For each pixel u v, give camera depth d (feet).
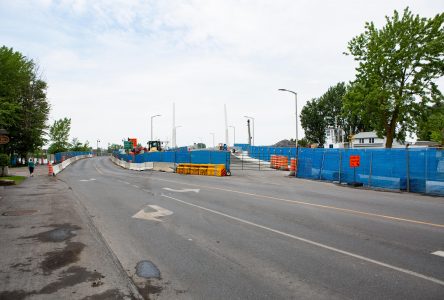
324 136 305.53
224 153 123.24
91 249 23.35
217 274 19.39
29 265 20.12
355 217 35.76
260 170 135.95
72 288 16.85
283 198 51.44
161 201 48.80
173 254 23.20
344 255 22.67
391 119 127.65
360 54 127.65
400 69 117.08
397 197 53.36
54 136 278.87
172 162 147.23
